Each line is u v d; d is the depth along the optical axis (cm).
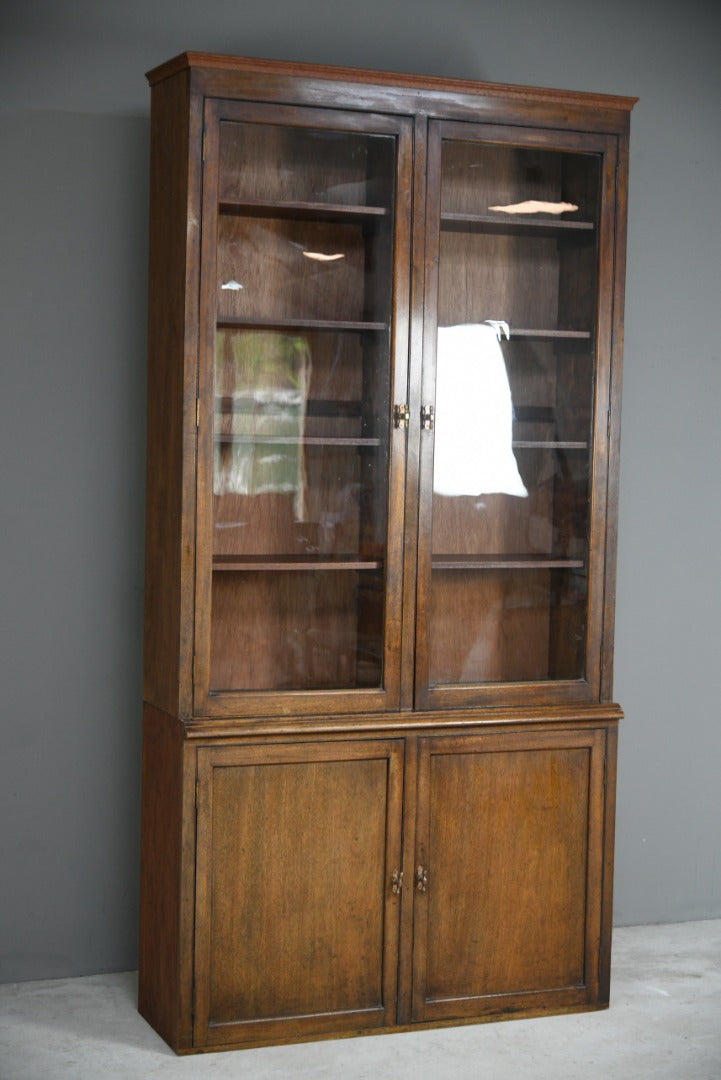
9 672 345
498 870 330
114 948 359
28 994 343
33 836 350
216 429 305
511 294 328
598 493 335
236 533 309
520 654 334
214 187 300
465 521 328
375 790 318
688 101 398
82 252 344
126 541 352
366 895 320
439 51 371
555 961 337
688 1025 332
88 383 347
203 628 306
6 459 341
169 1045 313
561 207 329
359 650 319
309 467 314
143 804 334
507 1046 318
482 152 321
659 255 397
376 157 312
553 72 383
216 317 303
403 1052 313
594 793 337
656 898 409
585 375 335
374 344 316
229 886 309
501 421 329
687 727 409
